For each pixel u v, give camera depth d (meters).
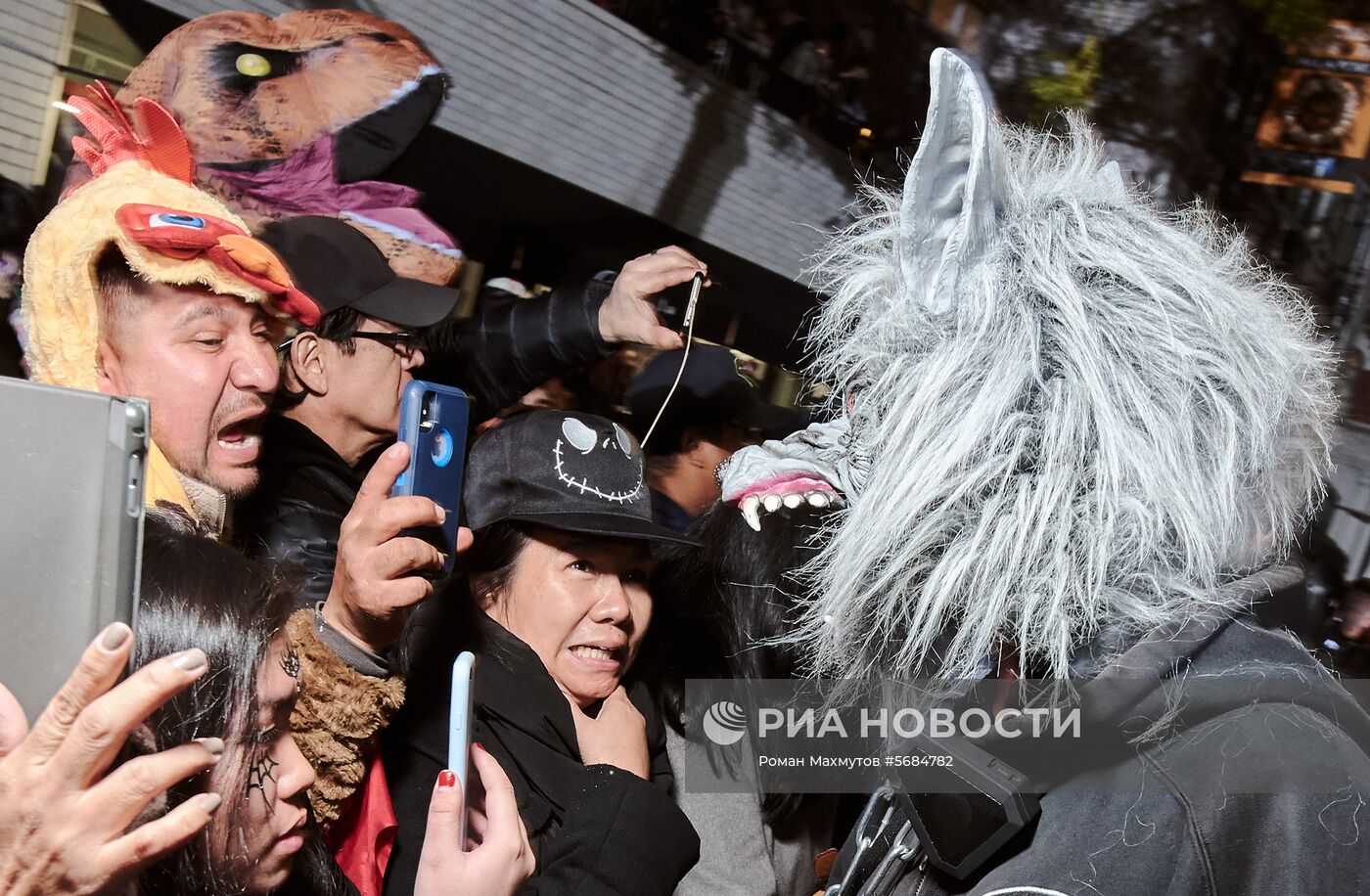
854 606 0.98
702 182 4.32
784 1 4.45
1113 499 0.85
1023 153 1.11
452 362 2.14
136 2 2.71
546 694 1.48
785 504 1.46
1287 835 0.79
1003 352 0.90
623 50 3.92
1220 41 5.14
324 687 1.15
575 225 3.99
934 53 0.92
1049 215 0.97
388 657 1.25
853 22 4.69
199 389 1.22
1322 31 5.28
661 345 1.99
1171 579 0.87
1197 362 0.89
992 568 0.87
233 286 1.22
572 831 1.36
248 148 1.85
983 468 0.88
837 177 4.88
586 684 1.53
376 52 2.00
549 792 1.44
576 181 3.89
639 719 1.59
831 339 1.13
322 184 1.91
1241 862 0.79
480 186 3.62
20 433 0.75
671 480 2.23
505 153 3.59
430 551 1.19
